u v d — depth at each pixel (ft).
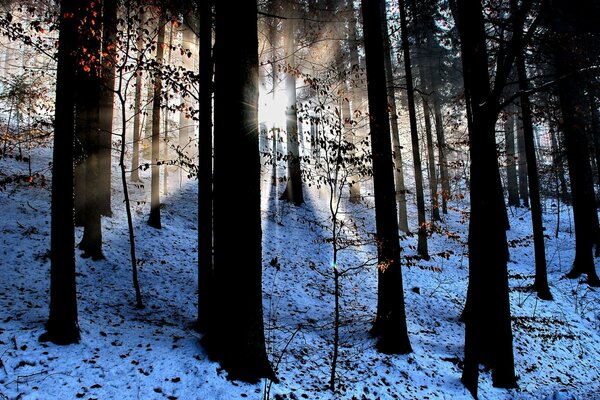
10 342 18.70
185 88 28.94
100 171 41.42
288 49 58.65
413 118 51.52
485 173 23.45
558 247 67.10
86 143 34.71
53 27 21.56
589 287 46.78
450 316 37.68
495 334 24.90
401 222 64.80
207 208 25.18
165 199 55.62
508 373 24.89
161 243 40.27
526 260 60.95
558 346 33.81
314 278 41.39
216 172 20.26
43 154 56.49
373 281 43.45
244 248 19.57
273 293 35.45
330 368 23.73
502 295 24.40
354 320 32.58
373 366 25.12
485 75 25.36
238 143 19.53
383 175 28.22
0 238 31.76
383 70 29.07
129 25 26.43
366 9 29.37
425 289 43.04
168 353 20.43
